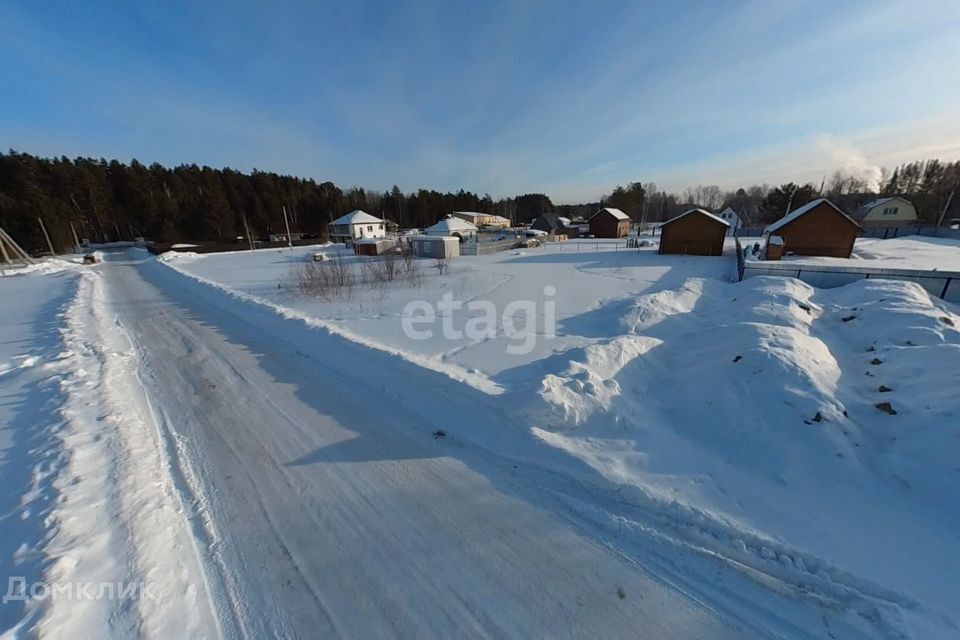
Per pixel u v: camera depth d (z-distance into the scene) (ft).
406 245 96.89
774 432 13.39
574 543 9.73
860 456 12.32
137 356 24.16
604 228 143.95
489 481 12.05
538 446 13.32
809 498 10.99
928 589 8.20
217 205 138.41
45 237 120.16
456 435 14.53
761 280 35.63
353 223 143.23
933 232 101.35
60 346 25.35
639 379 18.92
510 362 21.84
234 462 13.20
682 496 11.05
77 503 10.60
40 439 13.87
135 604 7.97
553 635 7.61
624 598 8.30
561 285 47.98
